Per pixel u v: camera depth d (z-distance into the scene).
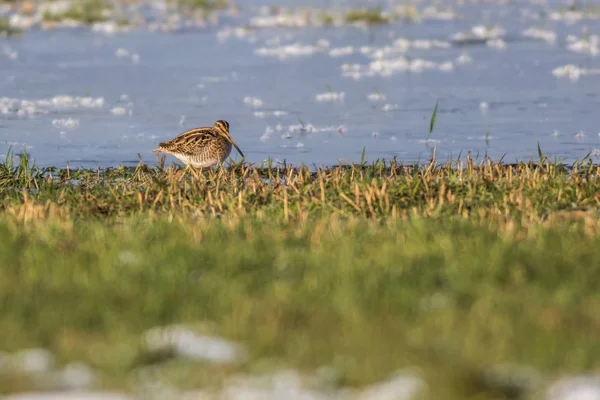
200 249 10.34
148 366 7.50
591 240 10.60
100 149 19.94
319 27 35.16
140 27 35.12
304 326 8.23
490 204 13.64
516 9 39.03
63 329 8.17
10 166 17.02
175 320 8.44
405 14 37.00
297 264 9.86
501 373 7.19
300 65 28.66
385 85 25.91
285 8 38.84
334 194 14.33
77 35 33.62
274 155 19.23
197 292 9.02
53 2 38.28
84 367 7.50
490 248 10.11
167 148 17.44
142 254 10.17
